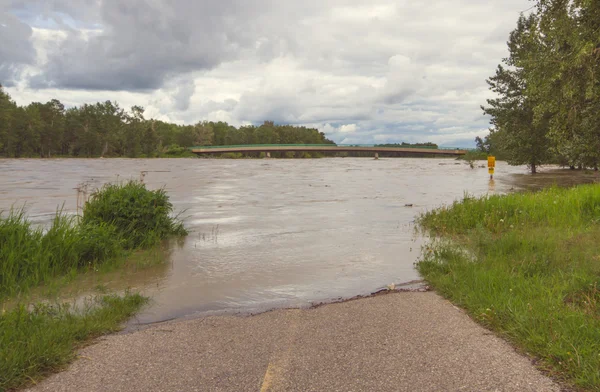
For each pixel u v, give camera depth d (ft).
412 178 101.30
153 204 28.68
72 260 20.95
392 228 32.32
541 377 9.32
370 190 67.46
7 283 17.58
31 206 42.42
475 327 12.34
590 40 30.76
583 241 21.80
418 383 9.16
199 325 13.15
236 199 53.42
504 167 168.76
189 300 16.25
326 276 19.53
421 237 28.73
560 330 11.02
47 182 76.18
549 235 23.90
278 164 228.63
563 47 38.04
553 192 39.70
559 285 14.87
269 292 17.24
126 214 26.94
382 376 9.49
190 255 23.77
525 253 20.02
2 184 71.36
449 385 9.06
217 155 444.55
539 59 35.94
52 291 17.30
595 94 31.81
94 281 18.89
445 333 11.91
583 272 15.84
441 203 49.01
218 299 16.35
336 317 13.55
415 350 10.81
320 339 11.71
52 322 13.02
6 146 332.80
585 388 8.75
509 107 92.17
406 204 47.93
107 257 22.41
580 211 30.48
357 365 10.04
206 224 34.17
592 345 10.11
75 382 9.57
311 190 67.46
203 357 10.72
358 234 29.91
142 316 14.55
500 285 15.25
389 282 18.52
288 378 9.47
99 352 11.21
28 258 19.16
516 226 28.07
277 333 12.27
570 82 31.94
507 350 10.72
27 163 192.13
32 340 11.09
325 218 37.47
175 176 103.86
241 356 10.71
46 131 356.38
